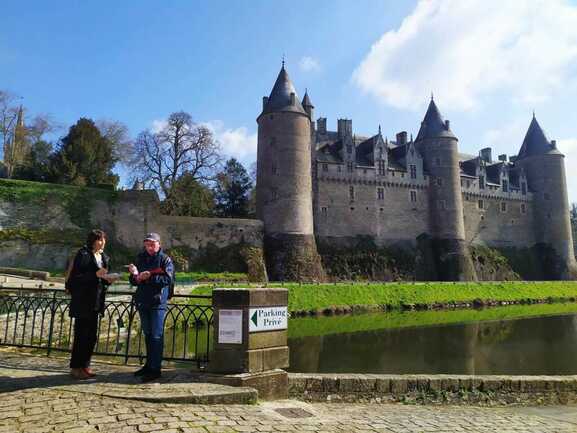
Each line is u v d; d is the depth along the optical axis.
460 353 17.84
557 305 38.50
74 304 6.13
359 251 46.44
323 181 46.59
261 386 6.27
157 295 6.23
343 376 7.34
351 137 49.03
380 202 48.97
